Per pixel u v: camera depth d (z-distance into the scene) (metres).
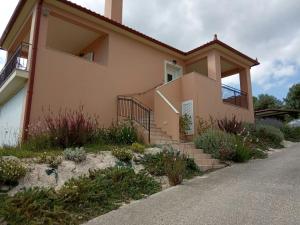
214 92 12.57
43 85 8.69
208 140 9.12
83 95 9.62
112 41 11.12
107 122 10.09
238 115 13.78
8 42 11.98
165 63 13.15
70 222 4.15
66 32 11.01
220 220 3.87
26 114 8.15
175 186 6.02
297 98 32.56
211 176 6.79
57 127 7.75
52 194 4.62
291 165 7.22
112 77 10.72
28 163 5.81
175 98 11.90
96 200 4.86
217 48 13.16
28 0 9.38
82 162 6.39
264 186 5.37
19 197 4.34
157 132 10.39
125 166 6.51
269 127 12.88
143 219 4.15
